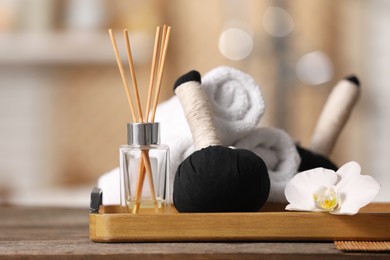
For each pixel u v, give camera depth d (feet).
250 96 3.96
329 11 12.53
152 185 3.58
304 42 12.50
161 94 12.58
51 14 12.29
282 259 3.07
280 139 4.04
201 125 3.68
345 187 3.43
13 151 12.82
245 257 3.08
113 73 12.66
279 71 11.03
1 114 12.79
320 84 11.97
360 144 12.65
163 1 12.60
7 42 12.06
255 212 3.49
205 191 3.39
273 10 10.98
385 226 3.34
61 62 12.30
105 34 12.28
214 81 3.92
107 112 12.73
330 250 3.15
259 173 3.44
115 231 3.37
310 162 4.25
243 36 10.66
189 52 12.64
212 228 3.35
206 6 12.60
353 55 12.57
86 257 3.11
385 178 12.59
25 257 3.14
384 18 12.55
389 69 12.60
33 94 12.76
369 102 12.62
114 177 4.39
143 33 12.36
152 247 3.24
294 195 3.50
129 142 3.58
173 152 3.81
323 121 4.66
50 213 5.14
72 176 12.80
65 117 12.79
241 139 3.98
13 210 5.35
